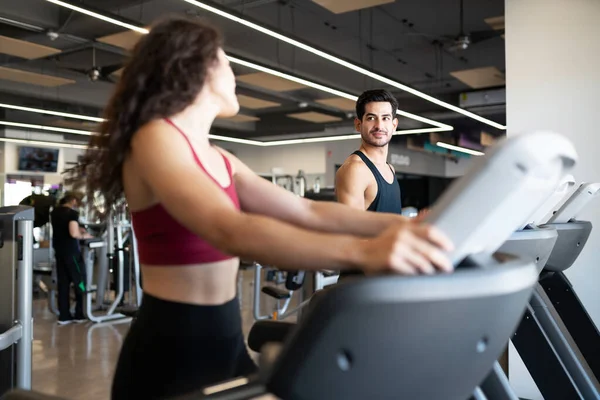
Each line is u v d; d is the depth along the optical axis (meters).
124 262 6.15
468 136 13.27
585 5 3.27
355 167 2.46
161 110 0.93
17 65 8.83
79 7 3.91
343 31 7.73
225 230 0.68
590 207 3.20
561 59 3.33
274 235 0.65
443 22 7.34
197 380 0.99
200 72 0.97
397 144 14.09
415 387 0.61
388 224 1.01
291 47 8.30
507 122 3.49
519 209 0.66
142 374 1.00
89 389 3.55
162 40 0.97
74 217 5.55
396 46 8.42
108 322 5.65
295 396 0.57
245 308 6.38
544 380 1.90
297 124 13.74
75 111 11.24
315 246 0.63
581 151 3.25
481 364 0.66
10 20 6.61
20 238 2.14
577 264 3.23
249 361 1.15
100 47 7.75
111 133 0.97
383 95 2.52
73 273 5.57
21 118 11.27
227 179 1.05
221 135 11.56
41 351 4.50
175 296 0.99
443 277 0.56
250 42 8.07
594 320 3.17
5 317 2.15
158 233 0.97
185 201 0.73
